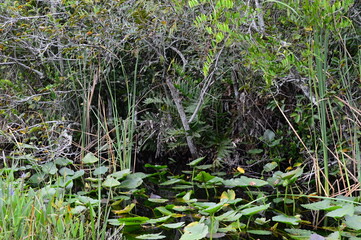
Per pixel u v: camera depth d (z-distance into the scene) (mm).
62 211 2506
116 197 3535
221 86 4746
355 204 2979
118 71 4828
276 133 4531
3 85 4426
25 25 3951
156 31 3918
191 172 4434
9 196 2473
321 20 2916
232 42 3480
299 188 3809
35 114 4848
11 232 2178
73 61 4820
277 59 3127
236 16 3111
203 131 4715
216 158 4543
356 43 3721
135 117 4758
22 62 4840
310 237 2410
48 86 4254
